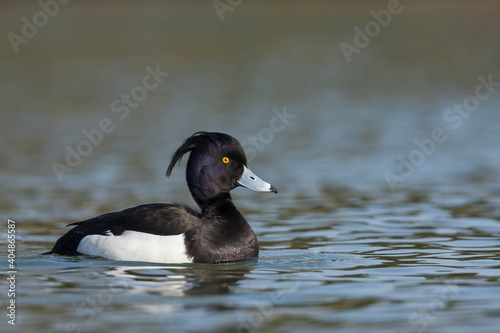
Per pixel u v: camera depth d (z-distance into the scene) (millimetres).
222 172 10438
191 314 7770
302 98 26375
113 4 46219
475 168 16875
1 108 24656
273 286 8805
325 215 13047
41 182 15688
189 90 27719
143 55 33875
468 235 11547
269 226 12359
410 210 13344
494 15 43594
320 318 7676
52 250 10273
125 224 10000
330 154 18453
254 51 35219
